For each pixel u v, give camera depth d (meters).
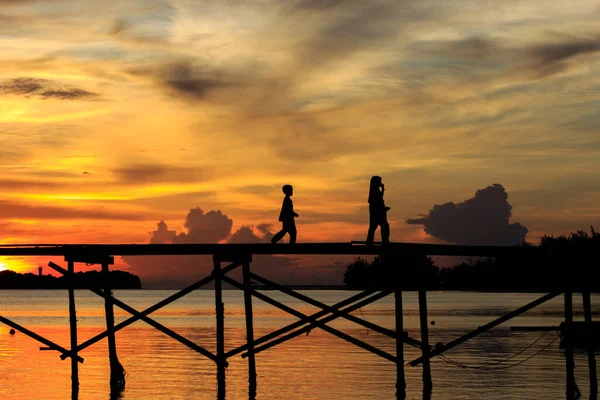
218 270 25.17
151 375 32.28
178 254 25.12
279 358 38.91
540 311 88.81
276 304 24.69
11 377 31.94
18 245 26.16
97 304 148.75
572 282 24.39
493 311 93.44
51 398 26.45
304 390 27.95
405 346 44.97
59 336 57.03
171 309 118.19
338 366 35.28
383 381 30.16
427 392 26.28
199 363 37.03
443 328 60.34
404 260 23.75
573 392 24.83
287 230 23.66
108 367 35.44
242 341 50.06
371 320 73.50
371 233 22.88
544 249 24.06
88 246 25.86
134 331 61.88
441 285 25.48
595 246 24.03
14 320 80.62
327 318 24.31
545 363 36.03
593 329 27.22
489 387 28.27
